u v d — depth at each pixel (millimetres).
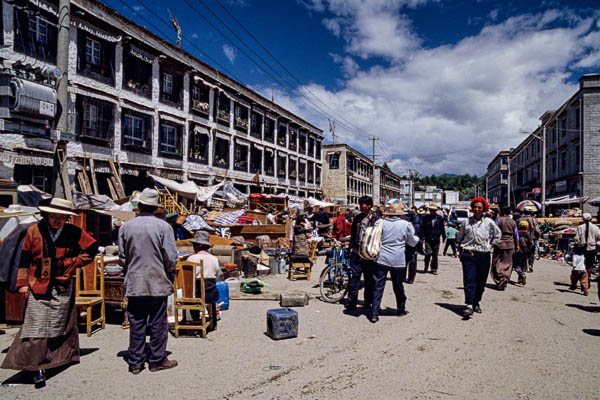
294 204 26781
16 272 3883
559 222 20172
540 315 6867
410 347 5121
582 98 32500
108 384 3949
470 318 6594
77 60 16391
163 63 21469
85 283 6094
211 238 10797
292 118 38844
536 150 49812
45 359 3951
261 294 8461
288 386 3922
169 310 6543
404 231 6543
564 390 3850
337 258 8125
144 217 4438
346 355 4824
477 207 6734
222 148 27938
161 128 21391
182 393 3750
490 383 4000
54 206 4047
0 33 13328
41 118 10664
